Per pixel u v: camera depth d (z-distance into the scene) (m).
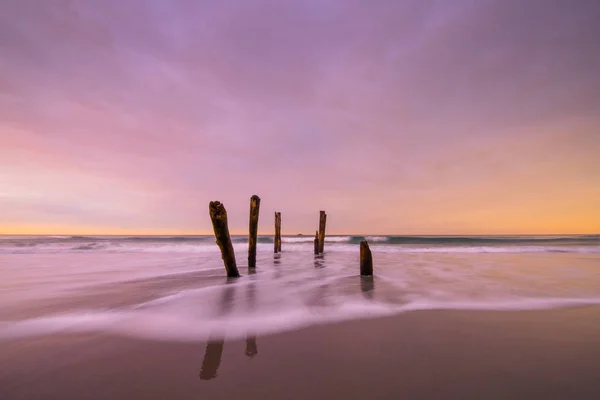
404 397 2.59
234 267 9.40
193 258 16.86
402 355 3.52
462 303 6.03
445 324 4.71
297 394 2.65
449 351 3.63
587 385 2.81
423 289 7.41
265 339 4.07
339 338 4.10
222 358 3.45
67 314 5.21
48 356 3.50
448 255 18.02
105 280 8.88
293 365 3.25
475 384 2.82
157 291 7.16
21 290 7.36
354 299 6.32
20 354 3.56
